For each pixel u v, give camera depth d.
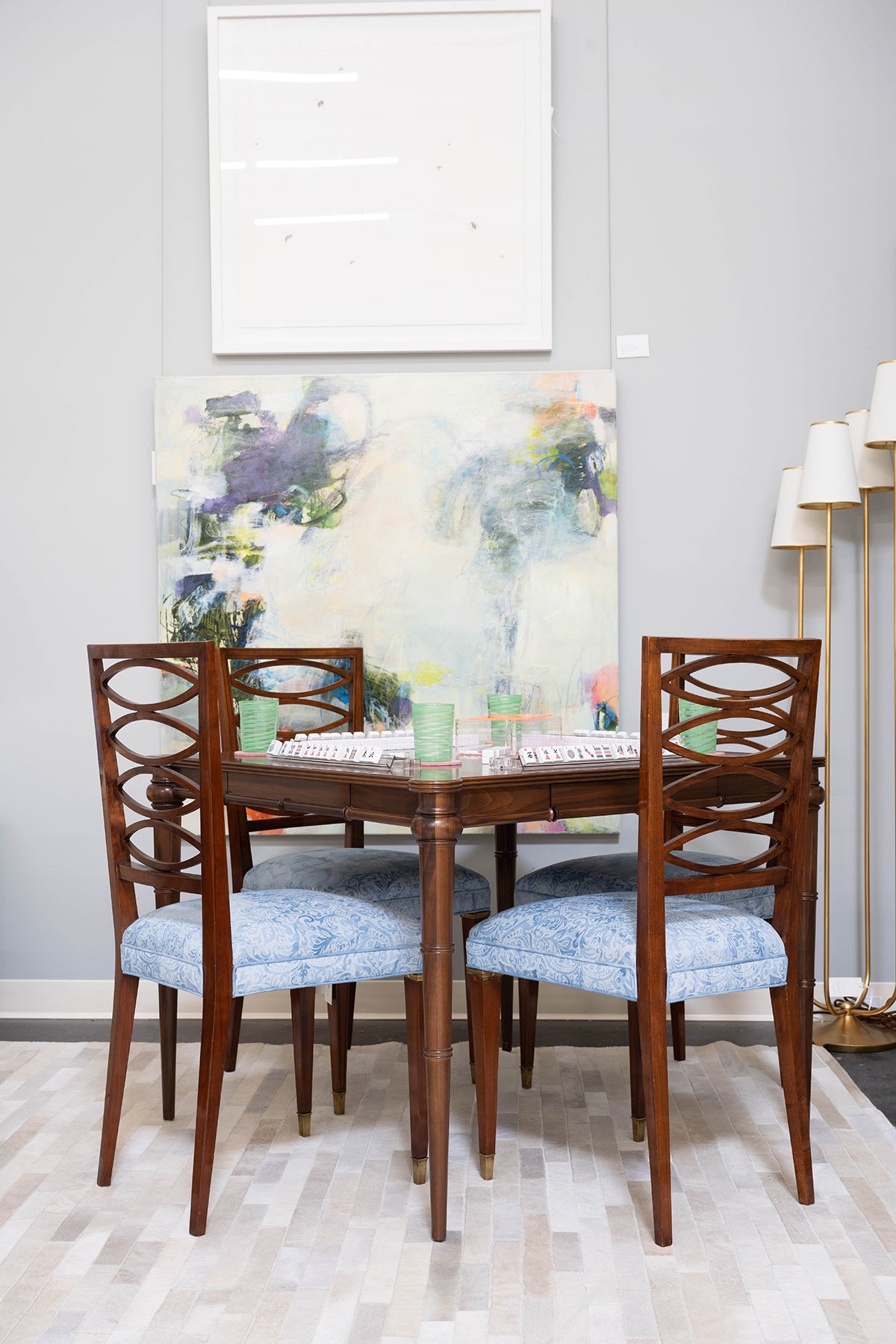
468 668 3.02
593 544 3.01
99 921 3.10
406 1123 2.28
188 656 1.83
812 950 2.29
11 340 3.12
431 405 3.03
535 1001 2.45
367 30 3.04
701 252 3.07
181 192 3.10
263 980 1.84
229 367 3.10
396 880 2.28
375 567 3.03
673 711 2.43
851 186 3.06
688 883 1.79
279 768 2.03
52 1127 2.26
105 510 3.10
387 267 3.06
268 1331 1.53
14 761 3.11
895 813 3.07
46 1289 1.64
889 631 3.07
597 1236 1.79
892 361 2.70
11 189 3.12
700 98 3.07
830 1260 1.71
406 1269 1.69
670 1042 2.82
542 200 3.04
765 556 3.06
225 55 3.05
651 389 3.07
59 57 3.12
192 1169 2.05
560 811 1.91
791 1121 1.91
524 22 3.03
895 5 3.06
